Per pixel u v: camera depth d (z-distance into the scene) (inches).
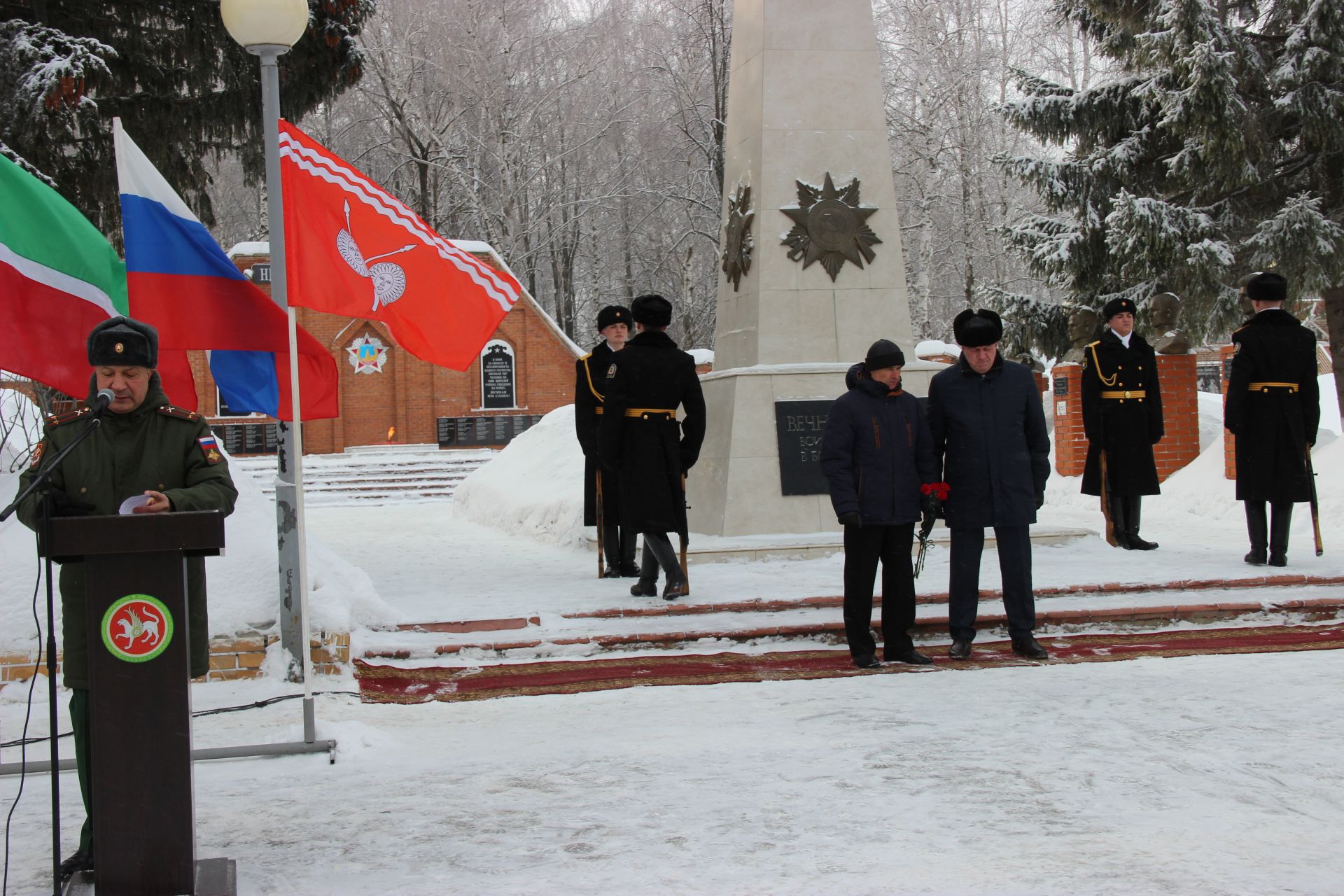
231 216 1879.9
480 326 287.4
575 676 283.1
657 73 1523.1
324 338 1391.5
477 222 1584.6
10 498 300.2
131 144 244.2
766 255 452.4
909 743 217.0
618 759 211.3
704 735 228.7
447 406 1418.6
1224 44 669.3
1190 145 706.8
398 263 278.8
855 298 455.8
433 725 245.4
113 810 139.9
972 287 1392.7
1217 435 673.0
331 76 639.1
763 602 332.8
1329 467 529.3
